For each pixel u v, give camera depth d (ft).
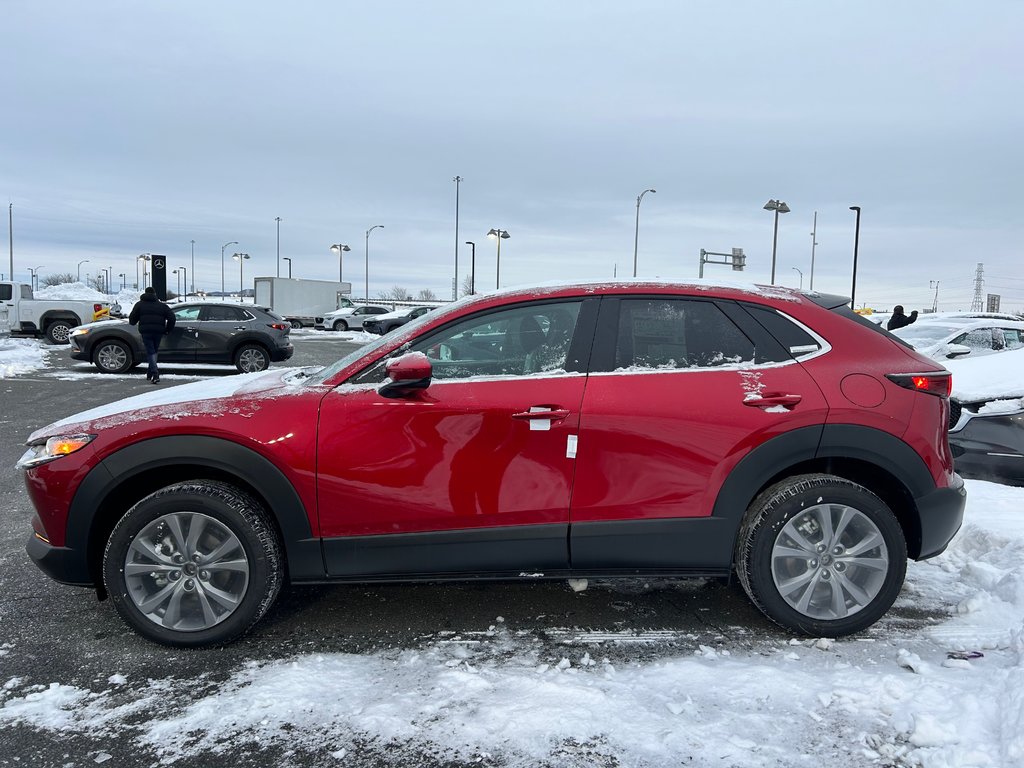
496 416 9.78
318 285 148.66
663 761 7.48
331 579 10.06
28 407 31.96
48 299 67.46
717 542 10.01
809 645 10.00
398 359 9.56
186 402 10.19
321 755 7.70
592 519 9.94
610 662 9.59
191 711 8.50
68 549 9.96
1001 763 7.12
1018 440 17.12
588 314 10.39
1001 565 12.12
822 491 9.87
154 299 41.73
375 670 9.42
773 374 10.09
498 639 10.30
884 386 10.09
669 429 9.80
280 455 9.73
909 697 8.41
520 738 7.90
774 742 7.75
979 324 34.58
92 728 8.20
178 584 9.90
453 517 9.91
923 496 10.15
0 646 10.16
